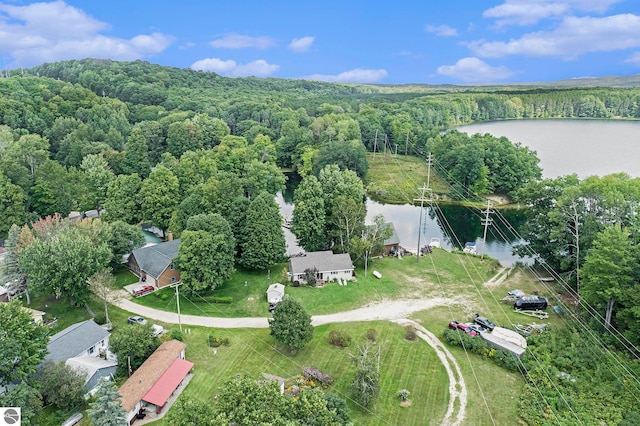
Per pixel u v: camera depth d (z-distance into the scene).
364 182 130.38
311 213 76.62
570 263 62.16
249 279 67.88
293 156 144.75
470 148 118.31
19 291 61.53
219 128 152.38
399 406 41.06
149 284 65.94
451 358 48.06
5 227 75.50
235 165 116.94
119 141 131.88
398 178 133.00
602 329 50.19
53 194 85.31
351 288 64.81
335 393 42.62
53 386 39.78
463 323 54.34
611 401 40.25
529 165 118.62
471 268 71.94
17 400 35.44
